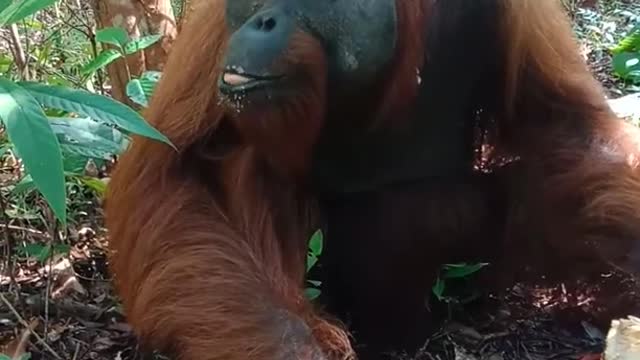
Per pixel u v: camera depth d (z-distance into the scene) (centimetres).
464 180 136
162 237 109
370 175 131
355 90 116
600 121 130
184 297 103
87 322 126
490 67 131
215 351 99
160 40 172
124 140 131
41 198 145
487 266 137
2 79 88
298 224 123
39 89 94
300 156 115
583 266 126
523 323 133
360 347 132
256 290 103
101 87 175
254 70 102
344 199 133
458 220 133
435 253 133
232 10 110
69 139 124
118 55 148
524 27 127
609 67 229
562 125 131
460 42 127
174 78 117
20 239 140
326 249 134
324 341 103
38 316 125
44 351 117
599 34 251
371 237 132
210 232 108
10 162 158
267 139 110
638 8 288
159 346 105
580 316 130
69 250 135
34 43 196
